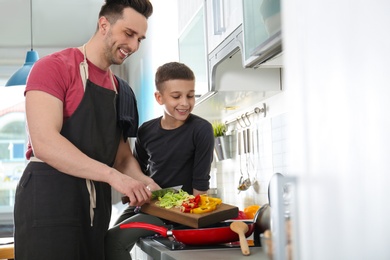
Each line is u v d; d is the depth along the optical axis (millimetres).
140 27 2113
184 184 2527
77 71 2076
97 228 2088
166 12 4266
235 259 1567
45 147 1917
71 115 2051
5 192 6738
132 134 2342
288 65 579
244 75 2607
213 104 3156
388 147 493
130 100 2318
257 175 3102
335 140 516
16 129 6789
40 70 1989
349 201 503
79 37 6430
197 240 1874
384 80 494
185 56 3295
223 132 3658
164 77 2422
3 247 3115
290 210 604
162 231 1966
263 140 2992
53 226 1992
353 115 505
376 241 494
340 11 514
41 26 6070
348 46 509
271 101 2877
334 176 517
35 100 1951
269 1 1744
